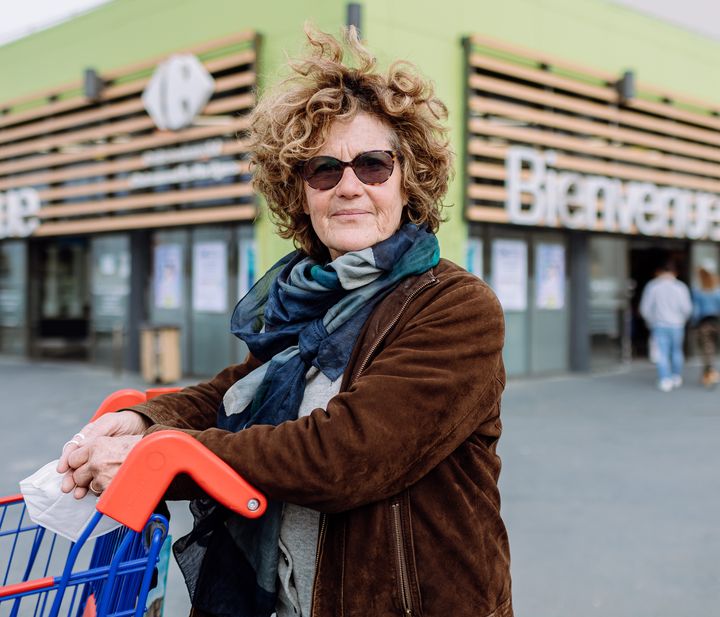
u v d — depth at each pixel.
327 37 1.35
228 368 1.54
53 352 12.60
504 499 4.41
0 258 13.35
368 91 1.30
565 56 10.09
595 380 9.96
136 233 10.54
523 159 9.40
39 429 6.46
